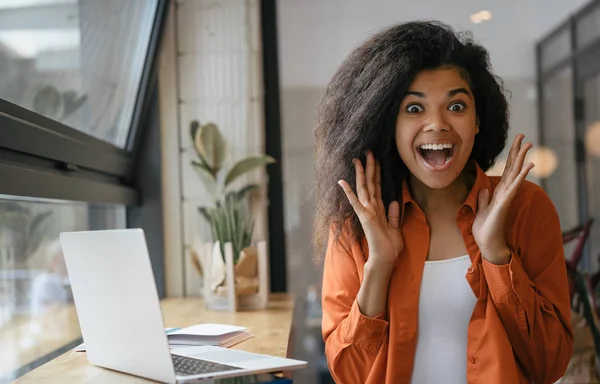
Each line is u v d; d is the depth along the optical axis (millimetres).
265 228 2902
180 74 2883
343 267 1567
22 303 1793
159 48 2742
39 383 1349
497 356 1375
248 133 2885
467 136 1421
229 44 2891
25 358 1804
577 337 2719
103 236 1296
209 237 2846
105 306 1354
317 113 1633
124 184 2758
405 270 1471
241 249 2453
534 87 3086
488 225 1377
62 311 2127
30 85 1750
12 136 1562
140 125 2799
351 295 1555
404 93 1435
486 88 1513
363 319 1445
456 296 1439
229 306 2396
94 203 2264
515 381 1369
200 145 2699
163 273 2846
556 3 3068
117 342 1365
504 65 3092
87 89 2211
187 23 2887
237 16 2893
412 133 1428
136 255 1227
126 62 2600
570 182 3076
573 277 2768
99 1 2236
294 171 3037
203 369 1307
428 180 1430
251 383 1245
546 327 1418
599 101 3072
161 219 2852
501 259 1383
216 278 2424
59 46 1939
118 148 2576
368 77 1481
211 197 2854
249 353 1475
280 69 3061
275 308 2484
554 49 3072
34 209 1896
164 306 2562
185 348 1565
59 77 1953
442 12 3086
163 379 1269
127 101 2684
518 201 1459
